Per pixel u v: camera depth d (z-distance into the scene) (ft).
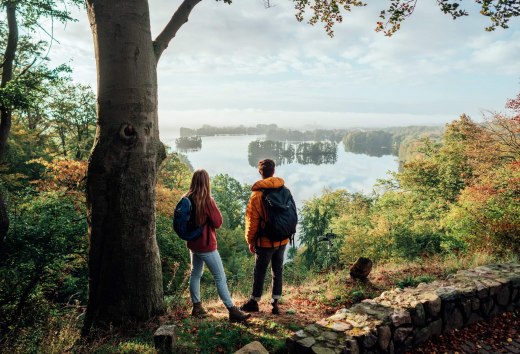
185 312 13.25
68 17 37.50
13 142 69.97
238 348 10.04
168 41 13.16
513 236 25.43
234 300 15.25
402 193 103.35
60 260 32.45
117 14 11.39
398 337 10.98
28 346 10.92
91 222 12.25
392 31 17.39
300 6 20.62
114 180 11.78
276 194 11.36
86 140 78.89
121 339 11.12
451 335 12.48
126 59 11.50
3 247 29.81
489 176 51.70
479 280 14.34
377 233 74.02
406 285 17.11
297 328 11.35
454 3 16.24
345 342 9.64
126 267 12.09
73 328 11.80
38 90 42.70
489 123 54.29
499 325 13.33
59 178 42.37
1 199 29.76
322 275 22.13
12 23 40.16
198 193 11.03
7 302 29.14
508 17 15.71
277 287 12.62
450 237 41.32
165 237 46.21
